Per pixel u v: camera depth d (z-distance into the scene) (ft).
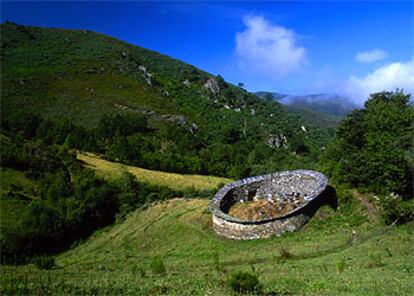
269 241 115.55
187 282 72.74
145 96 504.43
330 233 115.44
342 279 67.10
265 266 89.35
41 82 484.33
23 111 363.76
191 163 311.88
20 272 102.58
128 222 181.37
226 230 124.47
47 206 181.27
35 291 67.67
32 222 166.50
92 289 68.59
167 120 440.04
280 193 151.23
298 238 114.62
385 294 55.52
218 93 574.15
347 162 145.79
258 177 160.97
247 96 597.11
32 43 636.89
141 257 123.85
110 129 363.76
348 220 122.21
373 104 159.22
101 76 538.88
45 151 248.73
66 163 247.70
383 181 133.59
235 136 424.87
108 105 455.22
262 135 440.04
